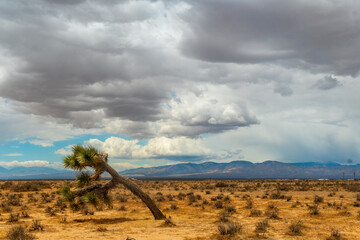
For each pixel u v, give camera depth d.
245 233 15.39
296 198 37.09
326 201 32.72
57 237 14.47
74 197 19.86
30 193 46.16
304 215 22.27
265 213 22.91
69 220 20.98
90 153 19.78
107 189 20.39
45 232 16.19
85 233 15.70
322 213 23.05
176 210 27.00
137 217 22.62
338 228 16.97
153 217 22.48
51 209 26.67
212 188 63.97
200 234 15.25
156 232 15.88
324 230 16.38
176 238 14.16
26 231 15.80
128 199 37.62
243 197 38.03
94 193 19.94
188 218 22.06
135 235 14.97
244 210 25.97
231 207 25.36
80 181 20.16
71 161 19.98
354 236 14.82
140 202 34.06
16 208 28.42
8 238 14.05
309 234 15.27
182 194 42.72
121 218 21.77
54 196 40.19
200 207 29.16
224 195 44.03
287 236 14.78
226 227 15.42
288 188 56.28
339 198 36.78
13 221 20.03
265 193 44.44
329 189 56.19
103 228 16.73
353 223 18.64
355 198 36.62
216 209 27.30
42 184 62.09
